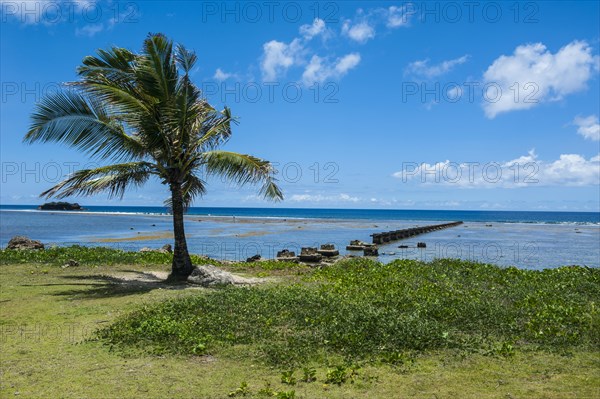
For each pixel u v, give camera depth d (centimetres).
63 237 4412
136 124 1406
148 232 5259
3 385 601
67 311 1014
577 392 560
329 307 964
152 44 1296
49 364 678
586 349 717
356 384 595
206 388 593
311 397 559
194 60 1438
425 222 9612
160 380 618
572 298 1086
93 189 1373
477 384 591
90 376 632
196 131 1525
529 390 569
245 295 1100
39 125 1280
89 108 1340
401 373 632
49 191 1350
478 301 1009
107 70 1364
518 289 1195
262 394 568
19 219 8962
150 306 1016
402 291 1174
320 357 695
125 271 1702
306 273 1711
